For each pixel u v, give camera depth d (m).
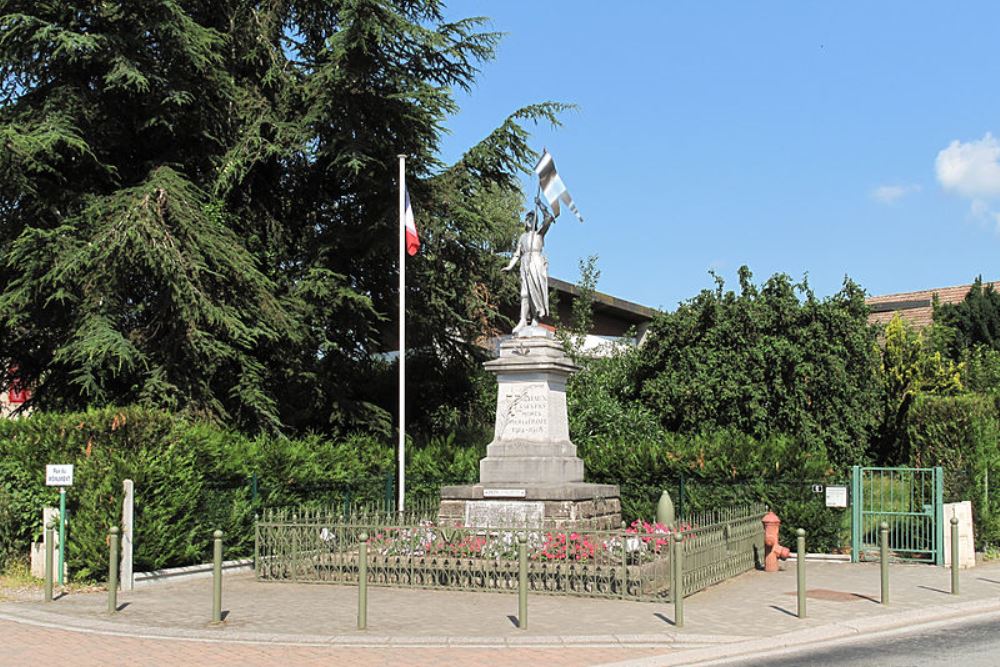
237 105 23.91
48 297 20.75
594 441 23.12
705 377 25.03
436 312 25.84
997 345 35.97
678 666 9.70
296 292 23.11
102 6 21.89
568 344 29.17
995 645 10.77
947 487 19.83
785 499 20.00
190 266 20.17
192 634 11.26
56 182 21.95
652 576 13.84
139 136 23.48
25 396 27.19
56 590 14.79
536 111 24.77
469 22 26.12
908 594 14.46
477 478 22.47
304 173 25.47
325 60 25.31
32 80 22.06
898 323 31.03
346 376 25.05
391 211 23.86
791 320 25.12
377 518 15.95
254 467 18.59
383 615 12.41
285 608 13.04
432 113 24.56
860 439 24.77
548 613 12.44
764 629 11.41
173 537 16.17
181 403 20.73
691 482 20.89
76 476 15.45
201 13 24.83
